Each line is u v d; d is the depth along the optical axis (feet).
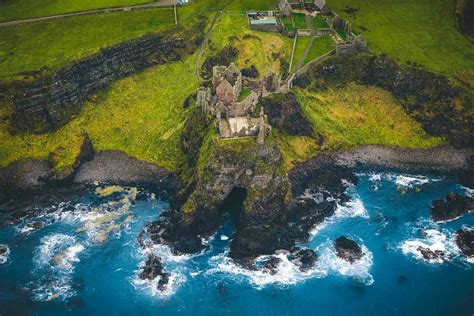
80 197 545.44
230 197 525.75
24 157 565.12
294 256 474.90
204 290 446.60
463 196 543.39
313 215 517.14
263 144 508.12
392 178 571.69
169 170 570.05
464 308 431.84
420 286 450.71
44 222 515.91
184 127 590.55
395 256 479.41
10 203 536.01
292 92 602.03
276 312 428.15
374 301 437.58
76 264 472.44
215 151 503.20
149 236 499.10
